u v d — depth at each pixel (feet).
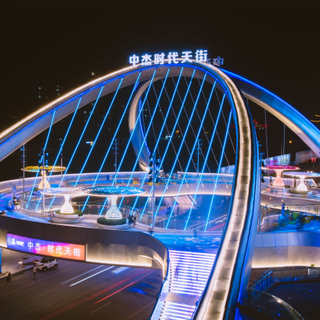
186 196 224.12
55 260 129.90
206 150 361.30
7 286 110.83
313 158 246.27
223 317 51.52
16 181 203.41
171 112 407.03
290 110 155.94
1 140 147.84
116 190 115.34
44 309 94.53
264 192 166.91
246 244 67.72
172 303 67.92
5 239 113.80
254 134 110.22
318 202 140.97
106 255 99.60
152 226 111.45
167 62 175.73
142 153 236.22
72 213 121.49
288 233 98.94
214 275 60.64
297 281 70.08
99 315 91.15
